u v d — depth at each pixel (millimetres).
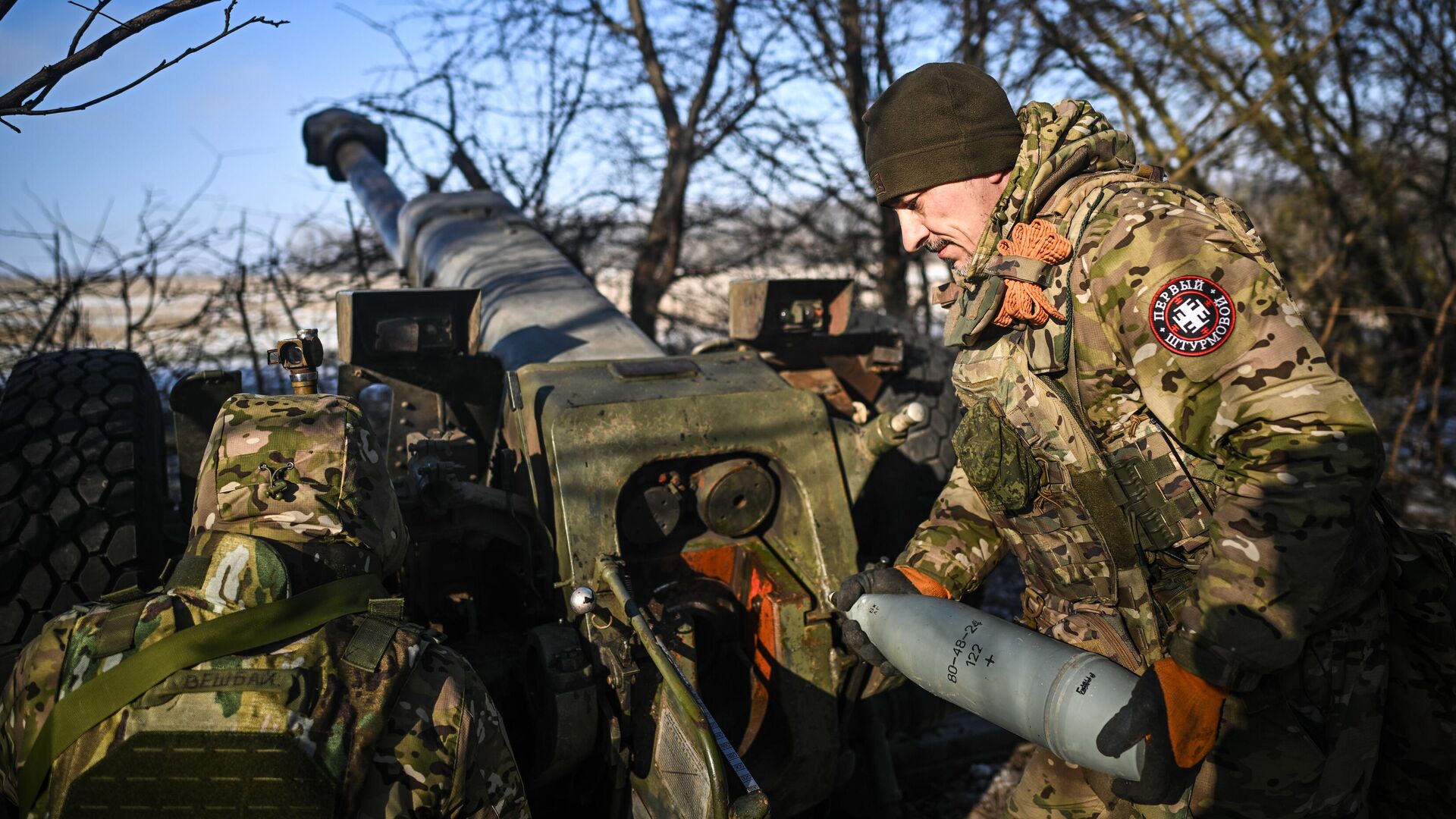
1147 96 5805
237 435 1391
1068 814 1683
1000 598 3875
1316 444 1146
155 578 2184
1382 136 6137
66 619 1307
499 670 1912
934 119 1451
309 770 1188
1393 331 6129
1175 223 1270
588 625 1804
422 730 1269
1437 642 1413
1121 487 1416
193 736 1188
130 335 4914
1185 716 1210
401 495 1993
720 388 2109
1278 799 1393
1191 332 1225
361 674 1264
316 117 5918
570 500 1879
